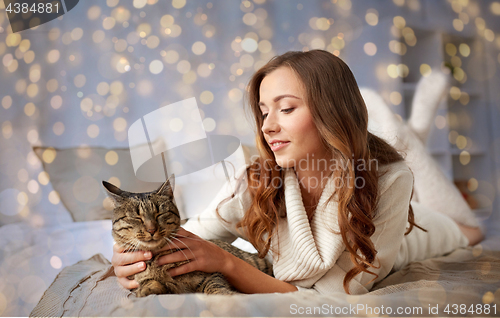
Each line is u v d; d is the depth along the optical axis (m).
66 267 1.38
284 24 2.77
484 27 3.42
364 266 1.09
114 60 2.31
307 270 1.08
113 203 1.13
